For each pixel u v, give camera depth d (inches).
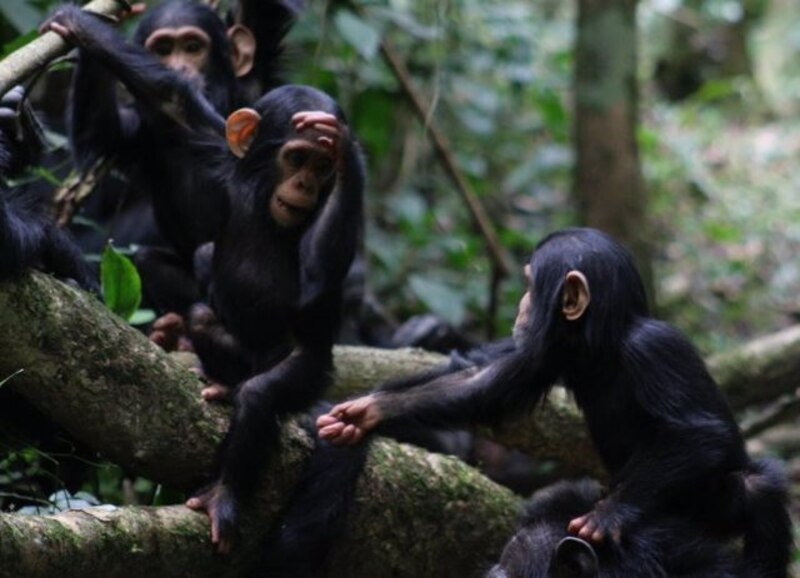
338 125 382.9
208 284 429.1
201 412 383.2
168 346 443.2
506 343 423.2
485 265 761.0
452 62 751.7
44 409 370.0
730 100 1161.4
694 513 399.2
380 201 751.7
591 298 405.4
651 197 849.5
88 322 362.9
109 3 420.5
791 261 850.1
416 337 600.4
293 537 393.1
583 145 685.9
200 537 372.8
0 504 412.5
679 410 393.1
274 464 394.0
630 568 381.1
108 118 448.1
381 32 669.3
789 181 970.1
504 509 436.8
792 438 646.5
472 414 408.8
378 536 415.5
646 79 1151.6
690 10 1195.3
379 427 399.9
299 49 657.6
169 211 455.5
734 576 388.2
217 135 434.3
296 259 404.5
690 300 795.4
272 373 390.0
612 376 406.9
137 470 382.9
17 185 429.7
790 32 1232.2
